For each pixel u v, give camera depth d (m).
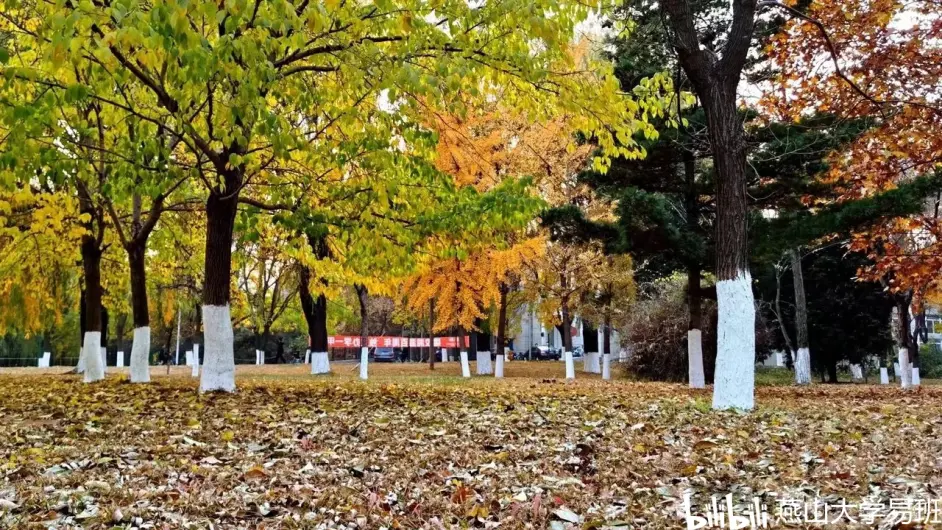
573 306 23.75
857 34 13.24
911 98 13.50
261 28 6.92
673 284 28.75
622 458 5.98
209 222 11.63
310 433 7.27
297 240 14.20
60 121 10.92
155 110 9.88
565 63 11.19
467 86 9.09
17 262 18.55
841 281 28.12
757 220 15.09
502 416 8.80
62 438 6.89
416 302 21.95
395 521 4.14
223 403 9.95
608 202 20.33
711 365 26.28
